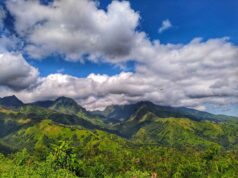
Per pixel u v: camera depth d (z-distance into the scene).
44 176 103.50
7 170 104.56
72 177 119.19
